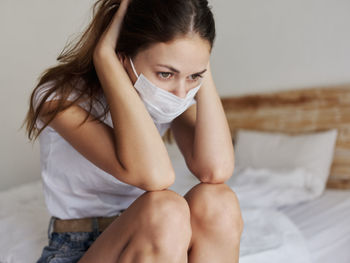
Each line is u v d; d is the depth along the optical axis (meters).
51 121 0.98
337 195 2.09
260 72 2.59
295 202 1.92
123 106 0.91
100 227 1.11
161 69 0.88
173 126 1.24
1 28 2.75
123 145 0.89
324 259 1.47
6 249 1.27
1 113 2.80
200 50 0.86
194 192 1.01
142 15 0.88
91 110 1.04
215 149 1.07
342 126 2.24
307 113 2.36
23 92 2.81
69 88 0.97
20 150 2.85
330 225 1.65
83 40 1.07
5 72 2.78
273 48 2.53
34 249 1.26
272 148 2.35
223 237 0.94
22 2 2.76
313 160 2.18
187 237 0.87
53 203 1.10
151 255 0.83
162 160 0.90
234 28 2.66
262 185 1.94
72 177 1.07
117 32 0.95
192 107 1.22
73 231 1.09
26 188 1.99
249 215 1.62
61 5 2.79
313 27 2.36
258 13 2.55
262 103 2.53
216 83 2.78
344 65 2.29
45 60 2.83
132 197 1.18
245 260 1.28
